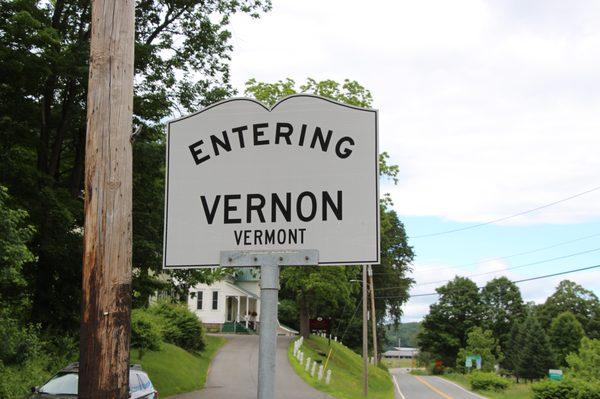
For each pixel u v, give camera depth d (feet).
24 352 52.31
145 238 65.05
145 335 91.76
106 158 15.52
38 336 61.52
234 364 111.45
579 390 128.06
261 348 17.08
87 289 15.06
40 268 65.57
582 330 311.88
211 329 203.51
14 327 53.26
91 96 15.84
